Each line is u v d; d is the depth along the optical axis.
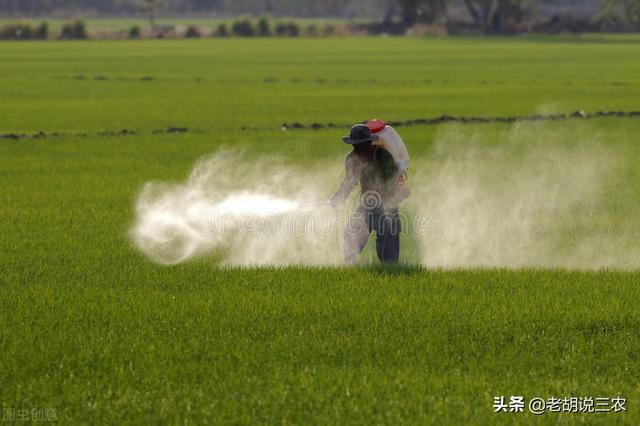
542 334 31.03
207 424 24.34
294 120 112.56
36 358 28.47
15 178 67.88
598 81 177.25
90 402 25.62
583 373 27.91
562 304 33.88
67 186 64.12
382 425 24.19
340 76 198.00
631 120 106.44
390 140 38.56
